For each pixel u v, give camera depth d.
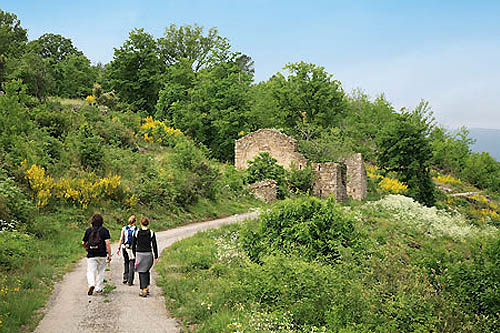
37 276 10.20
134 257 10.39
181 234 17.86
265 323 7.46
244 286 9.06
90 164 21.70
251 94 48.50
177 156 27.12
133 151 29.36
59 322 7.68
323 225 13.19
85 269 11.73
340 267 10.48
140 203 20.38
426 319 7.83
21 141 19.12
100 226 9.74
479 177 69.19
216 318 7.85
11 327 6.96
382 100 64.19
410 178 39.94
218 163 38.34
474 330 8.03
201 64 63.72
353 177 36.97
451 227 23.16
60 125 25.22
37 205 15.79
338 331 7.57
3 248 11.05
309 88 50.53
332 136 38.28
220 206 25.00
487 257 10.21
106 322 7.79
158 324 7.84
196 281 10.29
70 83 54.44
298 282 8.88
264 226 13.59
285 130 40.72
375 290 8.52
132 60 55.44
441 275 10.12
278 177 32.25
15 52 45.53
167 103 48.41
